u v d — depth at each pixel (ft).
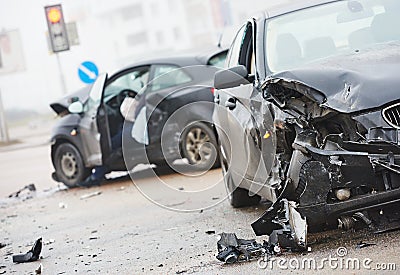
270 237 32.63
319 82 31.35
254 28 40.93
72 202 63.31
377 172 29.84
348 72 31.60
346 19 39.55
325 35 38.88
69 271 37.17
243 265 32.19
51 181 83.35
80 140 70.03
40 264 39.93
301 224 30.68
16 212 62.44
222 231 40.65
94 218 52.85
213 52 65.67
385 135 29.66
